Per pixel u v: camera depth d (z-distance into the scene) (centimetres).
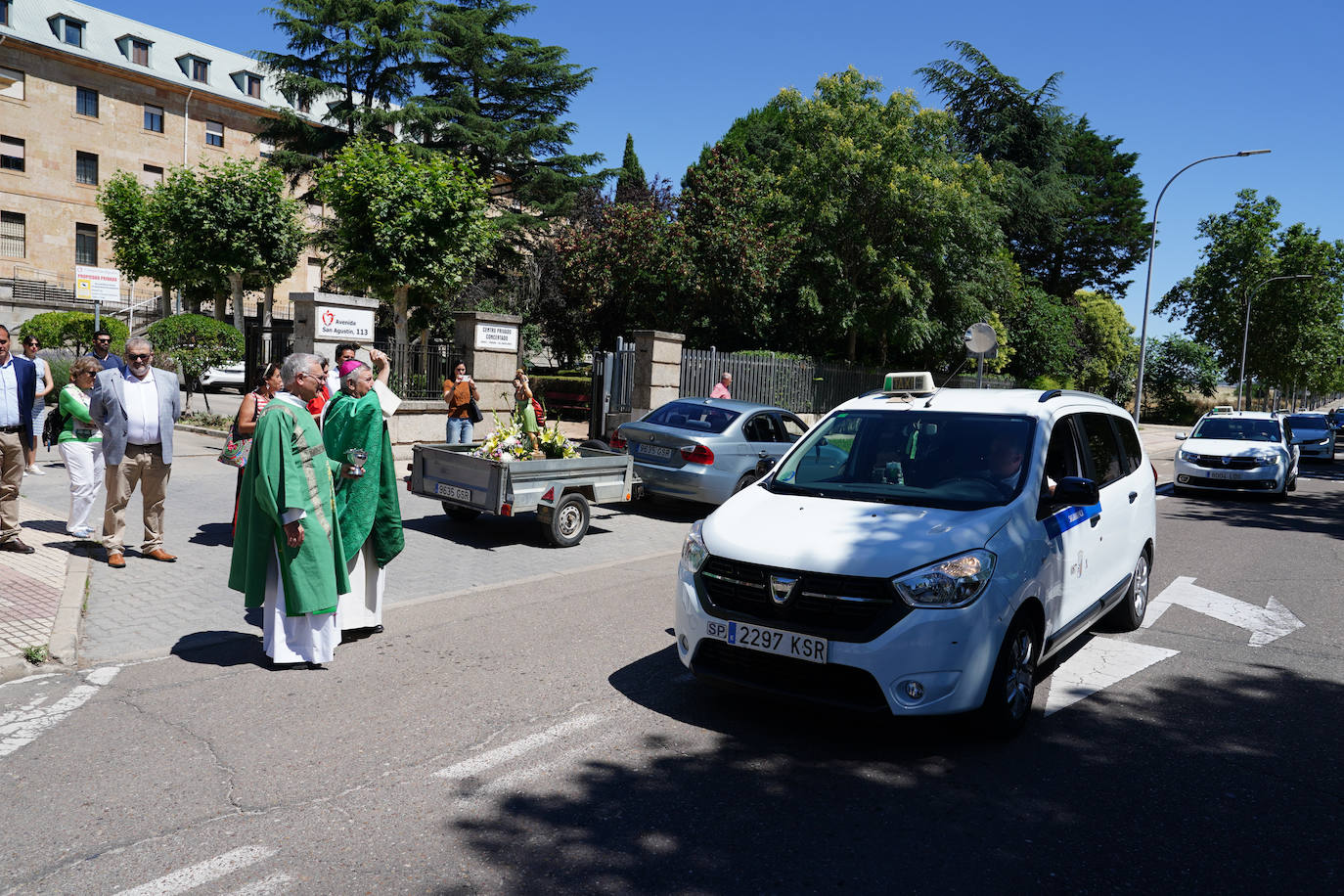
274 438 489
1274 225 5025
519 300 3353
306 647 515
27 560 710
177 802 354
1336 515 1366
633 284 2567
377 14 3131
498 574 777
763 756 416
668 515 1162
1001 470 494
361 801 359
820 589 410
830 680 413
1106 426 631
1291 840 346
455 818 348
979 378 1362
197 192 2891
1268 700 509
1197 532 1162
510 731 436
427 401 1366
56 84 4153
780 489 522
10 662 491
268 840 327
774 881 308
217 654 537
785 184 2608
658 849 328
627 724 450
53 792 360
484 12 3319
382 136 3162
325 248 2941
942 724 463
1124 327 5003
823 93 2570
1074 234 4675
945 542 422
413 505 1108
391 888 298
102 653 530
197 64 4738
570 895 296
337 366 770
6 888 291
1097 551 555
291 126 3189
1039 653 468
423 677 509
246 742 413
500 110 3381
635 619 643
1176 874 318
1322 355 5038
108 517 720
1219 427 1702
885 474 512
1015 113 3741
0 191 3988
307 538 500
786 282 2569
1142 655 592
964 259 2612
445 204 2084
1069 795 381
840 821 354
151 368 733
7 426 717
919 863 323
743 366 2006
